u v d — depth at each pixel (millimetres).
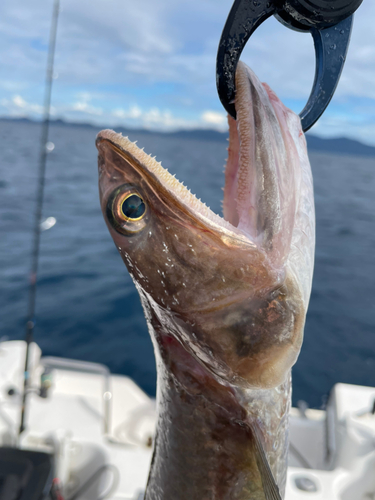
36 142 72188
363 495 2703
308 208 1177
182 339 1161
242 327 1091
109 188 1059
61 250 14500
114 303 10188
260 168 1080
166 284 1087
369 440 2928
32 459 2291
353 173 75875
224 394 1181
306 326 9969
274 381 1116
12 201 21844
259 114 1075
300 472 2812
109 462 3000
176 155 77188
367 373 7887
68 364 4371
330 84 969
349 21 945
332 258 16797
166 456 1274
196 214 1041
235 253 1062
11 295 10359
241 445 1202
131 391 4660
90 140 99312
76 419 3527
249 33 935
